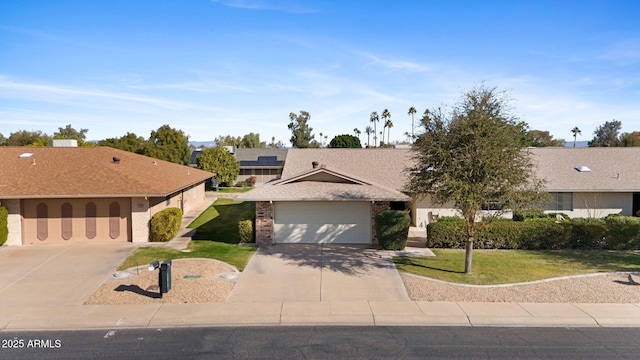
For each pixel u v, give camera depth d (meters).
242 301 11.30
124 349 8.59
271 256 16.45
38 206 18.78
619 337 9.16
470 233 13.95
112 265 14.82
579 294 11.80
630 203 23.77
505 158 13.20
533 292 12.01
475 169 13.10
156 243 18.69
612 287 12.41
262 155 58.00
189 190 30.78
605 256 16.64
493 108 13.64
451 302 11.24
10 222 18.33
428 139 14.02
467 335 9.30
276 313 10.49
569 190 23.30
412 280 13.19
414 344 8.81
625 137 59.31
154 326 9.80
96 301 11.27
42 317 10.26
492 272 14.16
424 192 14.62
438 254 16.95
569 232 17.84
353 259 16.02
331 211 19.05
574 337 9.17
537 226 17.94
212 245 18.56
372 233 18.97
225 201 36.72
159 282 11.58
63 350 8.55
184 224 24.67
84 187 18.58
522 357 8.20
